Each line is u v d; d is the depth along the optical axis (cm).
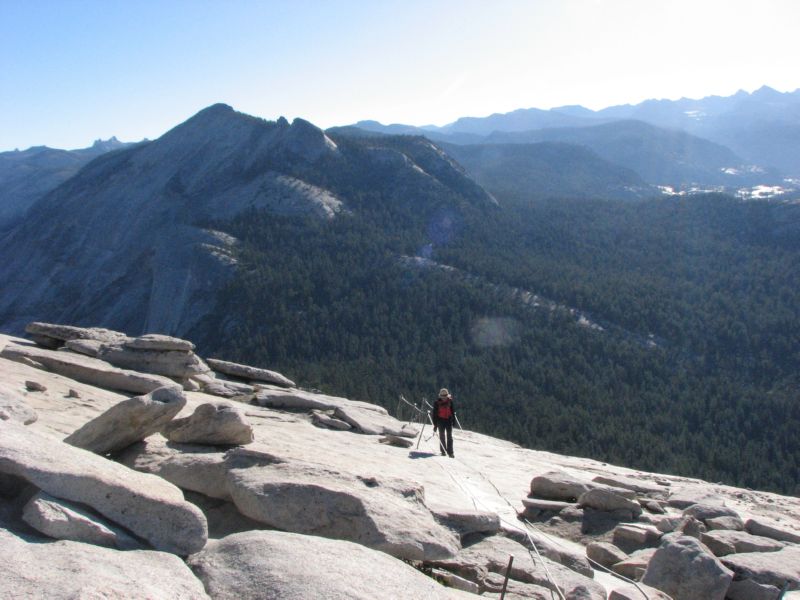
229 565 611
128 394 1759
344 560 635
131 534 636
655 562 1024
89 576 510
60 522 587
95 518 627
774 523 1575
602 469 2223
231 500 923
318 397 2339
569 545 1251
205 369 2411
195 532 650
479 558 917
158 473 980
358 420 2025
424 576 662
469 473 1617
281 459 957
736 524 1405
